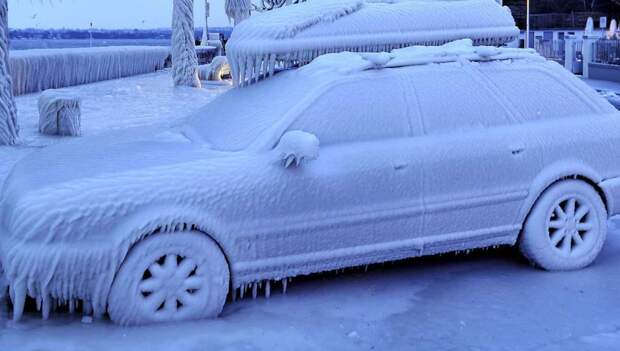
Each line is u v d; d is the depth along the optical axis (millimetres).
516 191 4977
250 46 5293
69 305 4098
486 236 4977
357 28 5430
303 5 5512
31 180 4246
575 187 5141
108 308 4020
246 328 4062
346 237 4535
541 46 41031
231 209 4191
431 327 4164
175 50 28938
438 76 5047
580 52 34375
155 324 4066
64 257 3848
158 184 4078
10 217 3994
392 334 4062
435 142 4793
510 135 5004
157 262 4121
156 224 3982
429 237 4797
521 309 4418
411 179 4668
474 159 4840
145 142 5145
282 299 4590
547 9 72562
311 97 4668
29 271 3846
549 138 5090
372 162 4570
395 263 5410
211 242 4152
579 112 5312
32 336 3850
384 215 4602
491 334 4051
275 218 4309
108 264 3918
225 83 31641
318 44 5305
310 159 4230
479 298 4625
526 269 5199
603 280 4930
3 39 11570
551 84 5328
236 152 4500
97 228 3908
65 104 13344
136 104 20266
